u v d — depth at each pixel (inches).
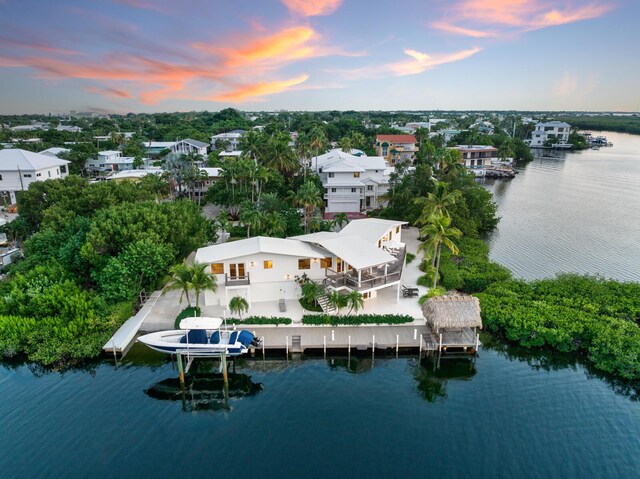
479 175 4576.8
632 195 3614.7
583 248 2256.4
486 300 1464.1
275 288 1534.2
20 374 1199.6
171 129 6889.8
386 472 867.4
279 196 2768.2
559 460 900.0
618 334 1232.8
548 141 7396.7
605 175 4670.3
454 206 2197.3
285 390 1144.2
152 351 1309.1
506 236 2474.2
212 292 1499.8
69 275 1540.4
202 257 1497.3
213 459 904.3
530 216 2935.5
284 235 2094.0
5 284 1526.8
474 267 1764.3
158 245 1572.3
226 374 1168.2
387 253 1524.4
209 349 1194.0
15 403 1075.9
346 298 1392.7
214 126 7706.7
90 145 4441.4
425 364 1267.2
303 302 1496.1
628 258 2100.1
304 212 2539.4
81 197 2028.8
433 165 3181.6
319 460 899.4
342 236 1632.6
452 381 1181.7
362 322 1387.8
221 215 2283.5
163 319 1428.4
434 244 1566.2
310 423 1016.2
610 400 1093.1
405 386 1160.2
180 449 933.8
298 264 1526.8
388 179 2891.2
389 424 1011.3
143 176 3225.9
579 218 2871.6
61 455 911.0
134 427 1000.2
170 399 1102.4
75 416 1032.8
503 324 1366.9
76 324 1314.0
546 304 1439.5
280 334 1337.4
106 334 1311.5
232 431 989.2
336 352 1295.5
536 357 1295.5
